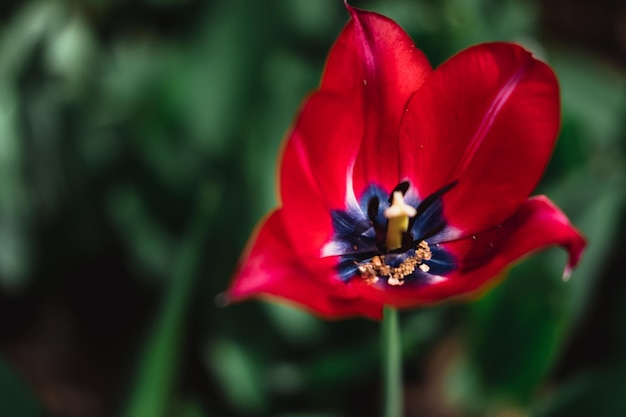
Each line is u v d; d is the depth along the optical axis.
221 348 0.68
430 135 0.49
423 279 0.49
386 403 0.53
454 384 0.68
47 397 0.77
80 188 0.76
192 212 0.72
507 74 0.48
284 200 0.45
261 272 0.44
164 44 0.78
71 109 0.75
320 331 0.68
